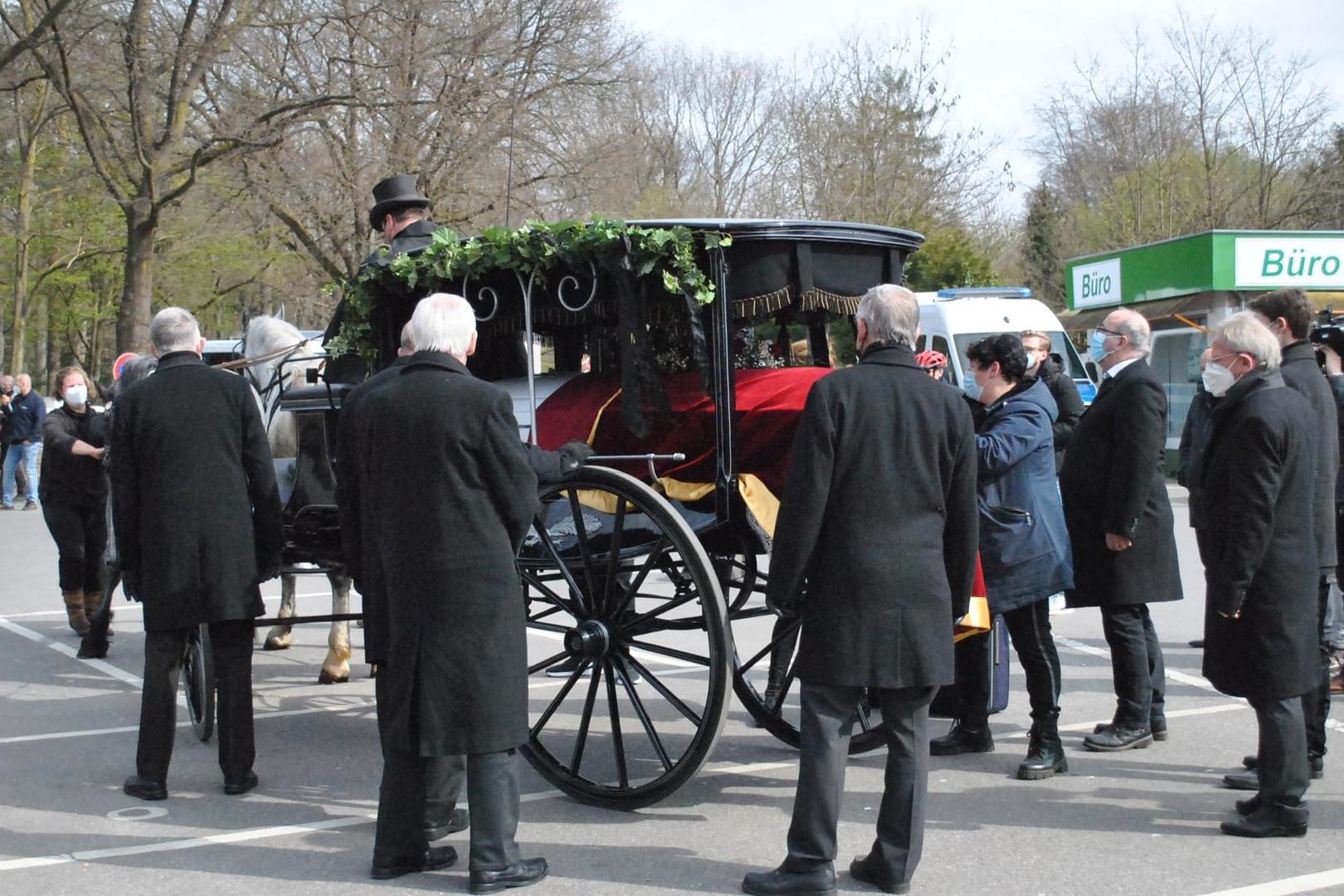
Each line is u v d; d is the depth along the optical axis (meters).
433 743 4.17
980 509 5.33
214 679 6.06
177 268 28.64
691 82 38.44
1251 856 4.55
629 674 5.18
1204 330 18.50
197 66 20.69
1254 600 4.62
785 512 4.07
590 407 5.53
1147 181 33.06
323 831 4.98
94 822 5.09
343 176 22.67
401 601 4.21
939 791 5.32
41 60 19.36
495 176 22.53
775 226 5.00
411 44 21.47
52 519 8.74
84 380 8.70
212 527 5.22
